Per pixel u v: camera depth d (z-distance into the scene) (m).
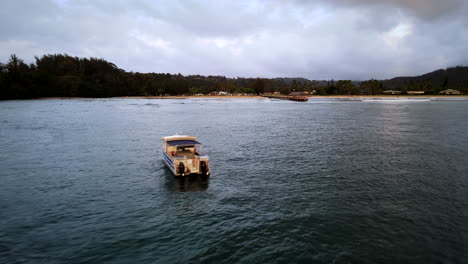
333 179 27.11
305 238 16.66
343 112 107.19
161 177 27.78
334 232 17.31
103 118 82.44
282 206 21.03
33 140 47.12
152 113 101.19
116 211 20.31
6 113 92.44
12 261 14.45
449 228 17.81
